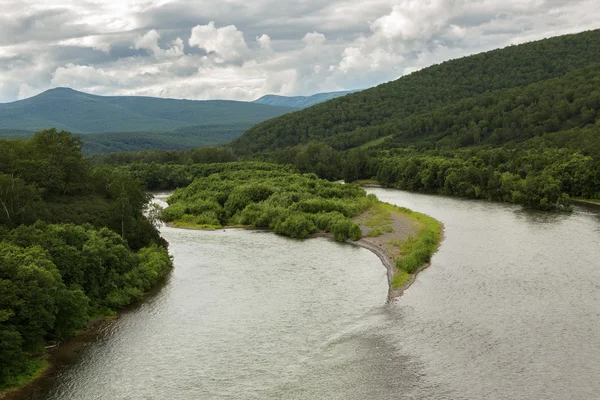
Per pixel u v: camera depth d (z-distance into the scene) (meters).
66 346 56.25
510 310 60.81
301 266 86.25
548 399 42.25
